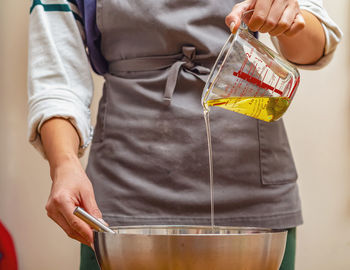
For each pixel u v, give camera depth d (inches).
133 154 38.0
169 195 36.8
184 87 37.9
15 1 72.5
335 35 39.2
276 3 31.1
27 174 73.4
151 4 37.9
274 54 31.7
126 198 37.5
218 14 38.4
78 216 26.8
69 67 39.5
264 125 38.0
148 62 39.3
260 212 37.1
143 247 23.2
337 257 66.7
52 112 35.1
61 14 40.3
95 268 37.0
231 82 30.1
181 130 37.2
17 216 73.4
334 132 66.3
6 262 70.4
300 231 67.3
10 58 73.2
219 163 36.8
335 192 66.6
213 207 36.6
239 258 23.0
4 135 73.4
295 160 67.2
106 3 39.6
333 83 66.1
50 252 73.2
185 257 22.7
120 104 39.5
